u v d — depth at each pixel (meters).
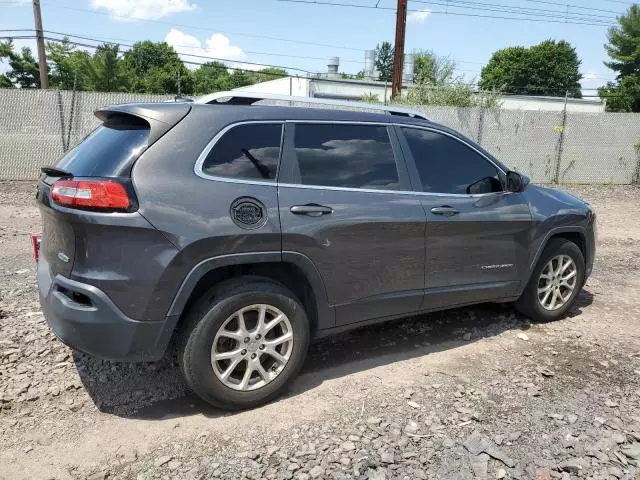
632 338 4.62
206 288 3.29
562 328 4.84
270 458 2.87
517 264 4.58
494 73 77.50
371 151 3.84
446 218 4.04
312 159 3.55
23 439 3.01
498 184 4.54
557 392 3.64
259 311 3.30
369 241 3.67
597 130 16.91
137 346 3.00
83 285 2.93
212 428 3.16
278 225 3.28
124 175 2.96
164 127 3.10
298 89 31.59
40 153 13.33
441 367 4.01
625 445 3.04
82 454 2.90
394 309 3.94
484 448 2.96
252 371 3.32
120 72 47.72
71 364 3.82
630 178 17.28
